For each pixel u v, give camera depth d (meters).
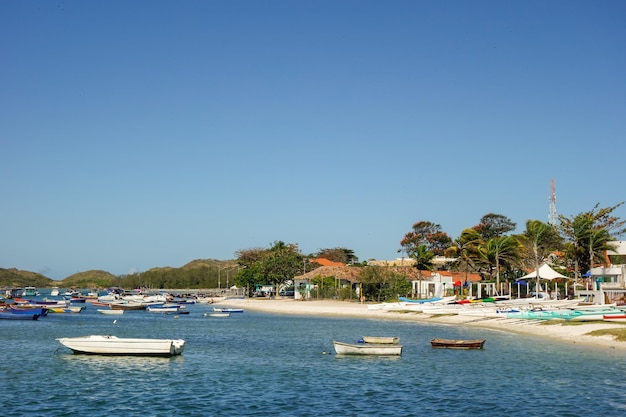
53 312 117.88
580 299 89.50
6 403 31.25
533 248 109.88
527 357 46.94
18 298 161.75
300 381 37.59
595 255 97.06
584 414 29.09
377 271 124.94
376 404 31.30
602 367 41.81
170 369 41.94
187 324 85.50
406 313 98.00
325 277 142.75
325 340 62.00
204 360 46.31
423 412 29.62
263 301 148.25
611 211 106.25
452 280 127.31
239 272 198.62
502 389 34.91
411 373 40.50
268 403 31.48
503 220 167.25
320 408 30.41
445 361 45.59
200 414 29.17
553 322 67.94
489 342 57.09
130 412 29.50
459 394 33.62
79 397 32.75
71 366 42.81
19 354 48.59
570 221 98.50
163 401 31.86
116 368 42.16
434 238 177.62
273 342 60.03
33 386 35.62
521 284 112.44
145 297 167.50
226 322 89.62
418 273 130.62
